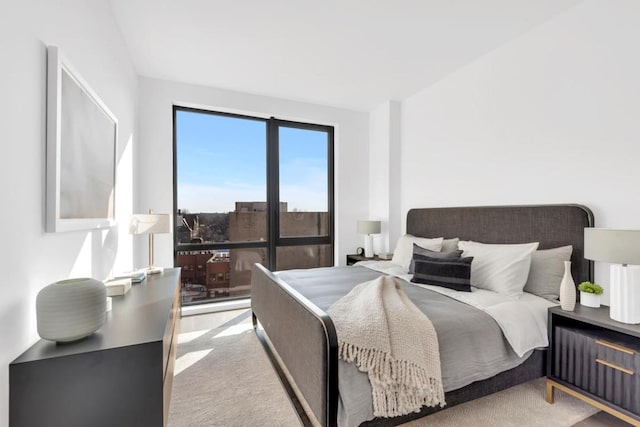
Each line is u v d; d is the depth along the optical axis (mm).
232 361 2402
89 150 1711
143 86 3355
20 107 1103
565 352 1804
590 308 1901
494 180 2881
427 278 2441
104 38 2082
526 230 2539
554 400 1892
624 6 1991
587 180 2193
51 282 1311
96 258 1867
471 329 1677
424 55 2965
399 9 2291
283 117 4129
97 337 1170
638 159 1938
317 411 1377
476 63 3061
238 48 2826
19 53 1100
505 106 2771
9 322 1015
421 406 1414
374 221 4059
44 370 1012
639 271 1638
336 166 4484
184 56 2957
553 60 2395
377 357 1387
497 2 2209
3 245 994
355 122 4523
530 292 2266
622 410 1553
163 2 2197
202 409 1820
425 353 1485
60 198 1351
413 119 3957
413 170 3955
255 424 1703
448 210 3303
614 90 2045
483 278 2348
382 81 3545
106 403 1075
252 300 2996
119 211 2418
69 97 1455
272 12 2320
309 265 4445
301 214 4395
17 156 1081
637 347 1548
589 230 1812
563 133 2334
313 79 3490
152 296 1778
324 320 1394
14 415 1000
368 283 2133
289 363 1771
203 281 3861
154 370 1125
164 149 3443
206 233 3865
